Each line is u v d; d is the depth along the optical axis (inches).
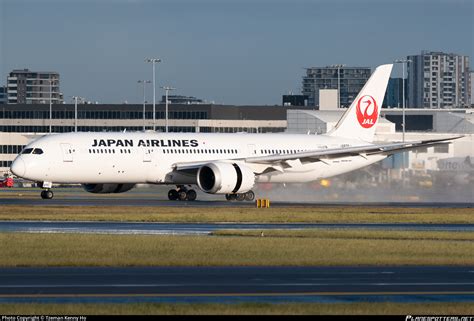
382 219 6432.1
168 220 6102.4
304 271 3627.0
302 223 6107.3
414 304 2824.8
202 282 3304.6
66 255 4045.3
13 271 3590.1
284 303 2837.1
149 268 3695.9
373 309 2733.8
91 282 3294.8
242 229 5472.4
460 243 4672.7
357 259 3978.8
